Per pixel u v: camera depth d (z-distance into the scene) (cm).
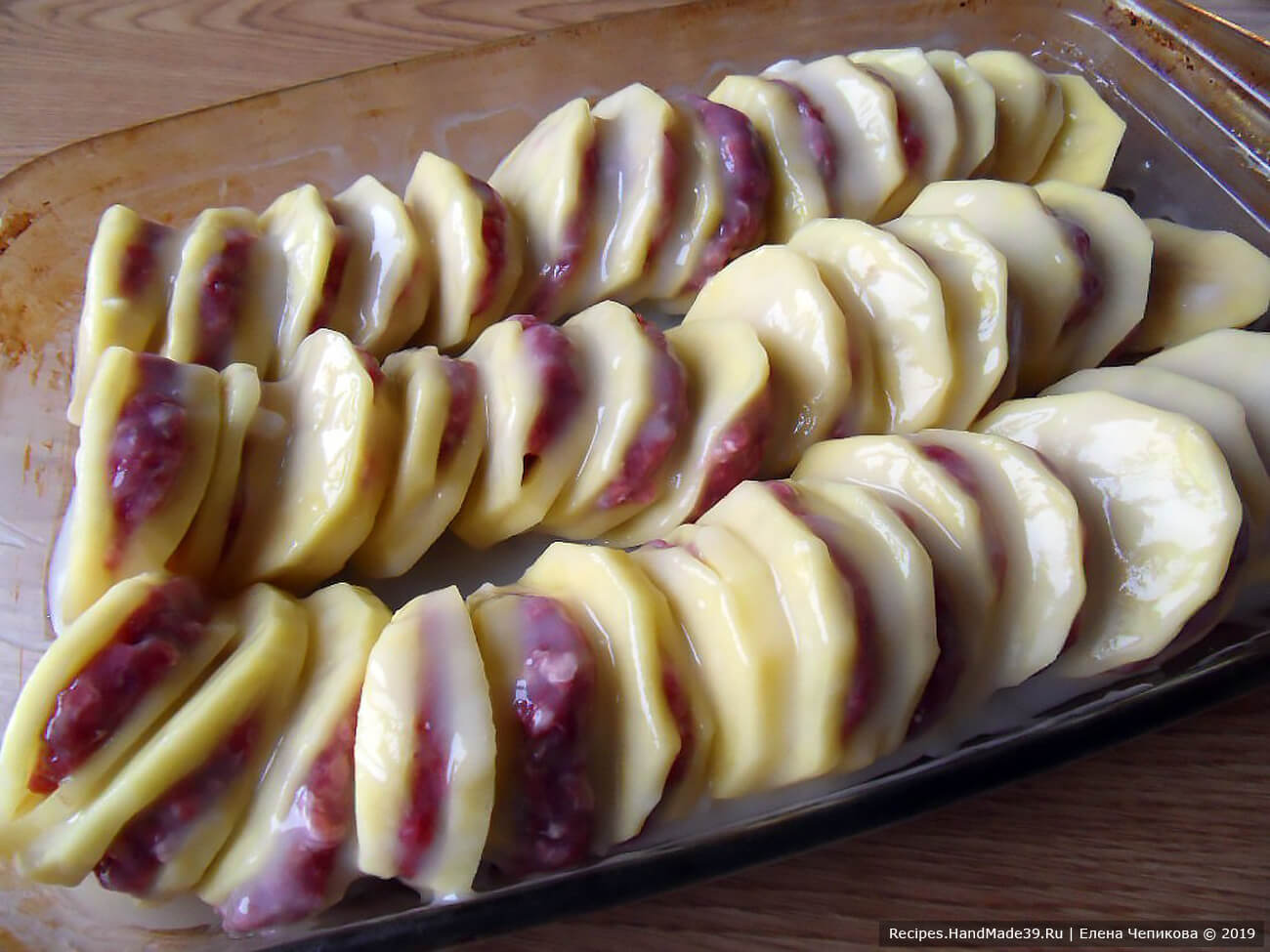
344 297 36
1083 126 44
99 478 29
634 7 52
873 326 34
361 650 28
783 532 28
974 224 36
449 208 37
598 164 38
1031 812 33
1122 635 30
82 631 27
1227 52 44
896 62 42
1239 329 36
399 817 26
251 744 27
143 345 34
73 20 49
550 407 32
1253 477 31
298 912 27
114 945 27
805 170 39
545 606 28
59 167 40
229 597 31
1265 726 34
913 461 30
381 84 43
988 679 30
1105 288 37
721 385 33
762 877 31
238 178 42
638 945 30
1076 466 31
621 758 27
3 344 37
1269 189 42
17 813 27
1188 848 32
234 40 49
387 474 32
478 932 26
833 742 27
